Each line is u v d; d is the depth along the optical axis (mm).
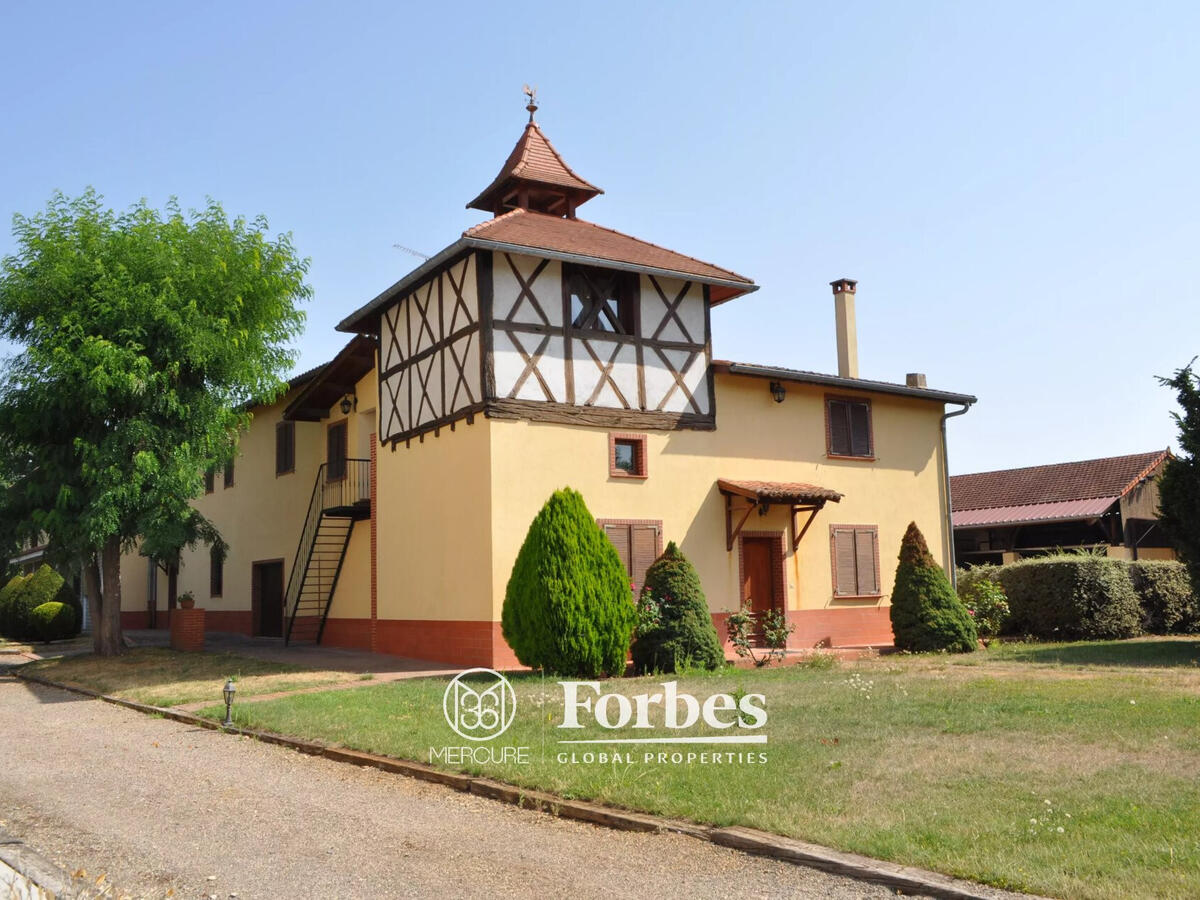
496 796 7039
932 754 7504
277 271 18500
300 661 16094
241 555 24906
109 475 15867
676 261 17172
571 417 15555
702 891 4961
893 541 19578
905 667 13859
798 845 5445
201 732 10258
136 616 30234
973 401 20594
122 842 6109
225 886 5242
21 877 5270
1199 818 5566
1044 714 9062
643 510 16172
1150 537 28016
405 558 17047
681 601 13906
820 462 18688
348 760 8492
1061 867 4852
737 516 17312
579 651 12812
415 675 13766
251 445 24922
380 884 5215
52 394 15891
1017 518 28109
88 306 16062
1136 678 11766
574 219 18797
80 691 13914
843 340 21172
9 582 24719
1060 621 18875
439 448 16125
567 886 5102
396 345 17781
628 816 6195
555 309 15734
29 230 16594
